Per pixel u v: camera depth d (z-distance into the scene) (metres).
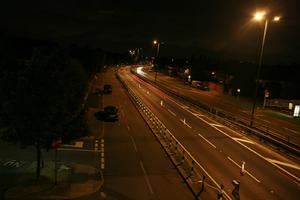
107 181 22.20
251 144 36.09
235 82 97.19
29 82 19.12
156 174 24.27
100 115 44.09
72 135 21.03
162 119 45.81
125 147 30.58
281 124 53.31
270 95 86.06
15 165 23.72
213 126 44.22
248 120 50.22
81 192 19.92
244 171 26.66
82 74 42.47
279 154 33.12
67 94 20.55
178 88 94.88
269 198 21.83
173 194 21.03
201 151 31.33
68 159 25.92
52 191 19.66
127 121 41.94
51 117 19.33
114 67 163.12
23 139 19.47
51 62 19.97
